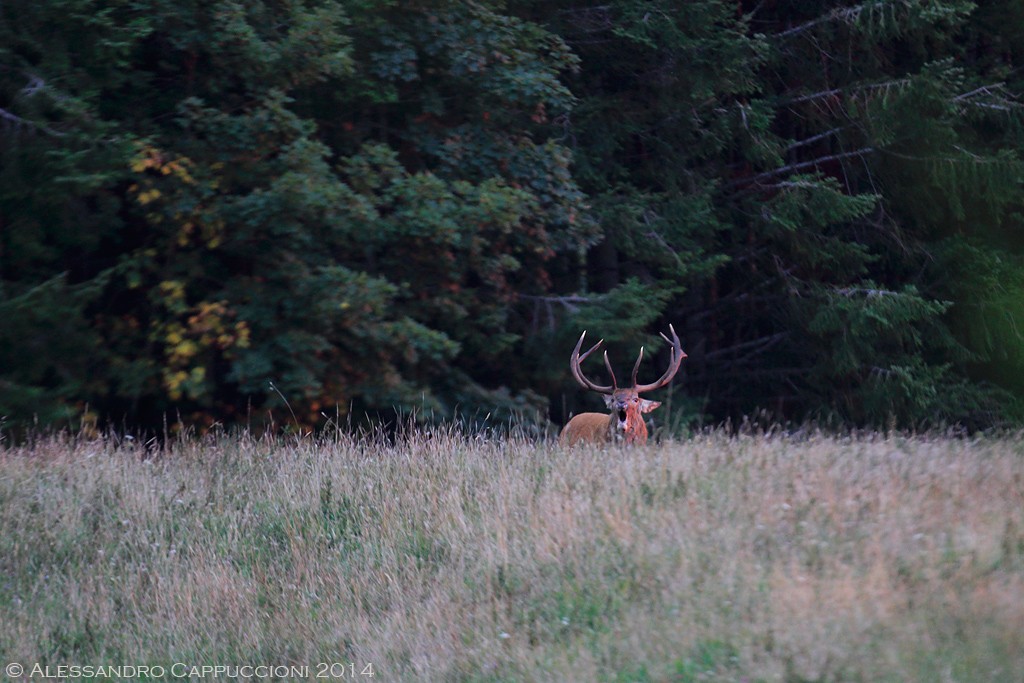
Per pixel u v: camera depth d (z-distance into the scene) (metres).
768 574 7.43
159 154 15.37
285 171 15.57
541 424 19.09
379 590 8.98
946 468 9.20
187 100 15.43
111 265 17.23
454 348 16.69
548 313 19.75
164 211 15.72
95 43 15.33
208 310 15.67
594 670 6.81
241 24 15.23
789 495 8.76
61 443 13.07
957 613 6.66
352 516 10.45
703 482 9.29
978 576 7.09
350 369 16.83
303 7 16.48
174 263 16.30
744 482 9.22
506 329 20.25
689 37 21.42
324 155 15.88
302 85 16.92
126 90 16.80
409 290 17.72
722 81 21.55
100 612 9.20
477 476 10.78
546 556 8.59
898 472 9.17
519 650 7.34
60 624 9.14
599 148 21.36
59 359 15.98
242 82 17.03
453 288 17.78
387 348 16.83
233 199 15.84
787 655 6.44
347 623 8.53
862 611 6.73
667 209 21.95
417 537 9.66
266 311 15.88
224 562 9.84
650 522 8.59
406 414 17.20
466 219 16.55
